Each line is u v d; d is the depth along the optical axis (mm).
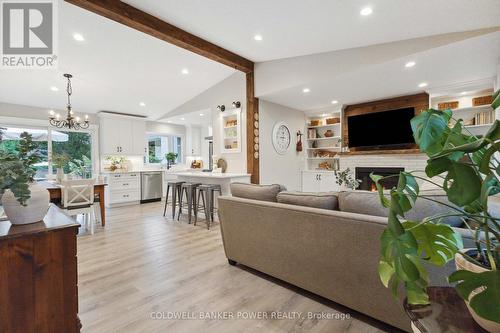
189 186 4422
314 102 5469
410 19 2666
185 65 4688
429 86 4363
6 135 5188
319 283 1885
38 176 5516
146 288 2137
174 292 2072
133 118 6707
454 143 735
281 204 2109
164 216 4953
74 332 1337
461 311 815
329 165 6176
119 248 3111
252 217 2297
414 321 788
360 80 4051
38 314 1237
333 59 3889
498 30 2670
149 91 5520
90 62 4129
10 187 1215
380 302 1584
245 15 2934
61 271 1300
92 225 3740
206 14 3021
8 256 1164
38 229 1245
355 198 1747
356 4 2477
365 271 1630
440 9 2432
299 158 6199
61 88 4895
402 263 713
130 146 6664
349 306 1740
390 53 3350
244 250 2426
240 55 4398
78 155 6098
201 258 2799
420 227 854
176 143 8242
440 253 872
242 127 5133
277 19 2945
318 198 1938
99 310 1824
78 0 2656
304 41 3520
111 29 3451
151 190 6812
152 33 3273
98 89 5129
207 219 4066
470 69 3615
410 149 4781
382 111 5203
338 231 1725
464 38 2836
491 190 673
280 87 4520
